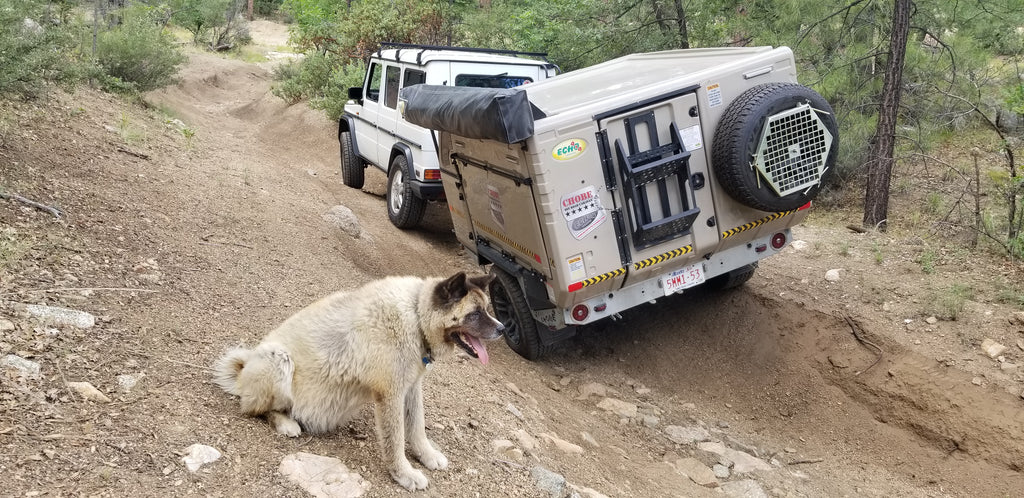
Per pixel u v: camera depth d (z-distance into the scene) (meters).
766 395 6.98
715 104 6.12
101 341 4.37
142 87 14.52
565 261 5.99
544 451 4.98
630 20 13.49
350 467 3.83
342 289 6.82
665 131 6.07
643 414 6.60
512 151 6.03
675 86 6.00
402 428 3.81
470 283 3.83
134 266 5.69
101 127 9.96
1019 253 8.20
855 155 11.66
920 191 11.31
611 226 6.06
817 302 7.60
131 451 3.42
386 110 10.94
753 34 12.47
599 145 5.90
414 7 17.98
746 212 6.43
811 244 9.24
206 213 7.73
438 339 3.81
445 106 6.29
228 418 3.92
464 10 18.25
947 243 9.09
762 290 7.98
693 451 6.07
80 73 9.95
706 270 6.64
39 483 3.06
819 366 7.07
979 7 10.94
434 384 5.34
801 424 6.61
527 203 6.06
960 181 11.26
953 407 6.18
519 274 6.80
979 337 6.69
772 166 5.96
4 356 3.88
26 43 7.27
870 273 8.12
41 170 7.16
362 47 18.67
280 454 3.73
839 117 11.58
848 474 5.92
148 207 7.23
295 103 20.27
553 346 7.33
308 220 8.90
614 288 6.33
